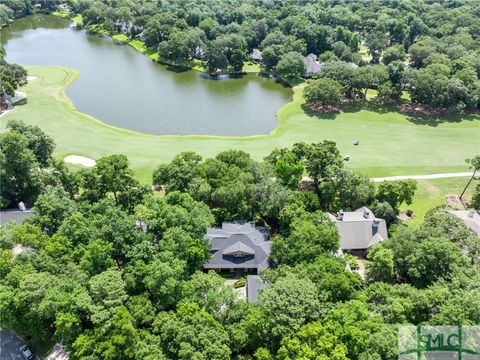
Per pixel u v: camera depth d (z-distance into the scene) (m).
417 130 120.75
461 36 169.75
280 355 44.84
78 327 48.44
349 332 45.62
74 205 66.75
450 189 92.31
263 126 122.25
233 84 153.88
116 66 166.75
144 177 91.31
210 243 66.00
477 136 118.44
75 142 106.12
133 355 45.78
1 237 56.41
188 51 171.38
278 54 164.12
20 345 53.88
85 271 53.66
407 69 139.25
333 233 63.97
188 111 129.75
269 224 77.25
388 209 76.38
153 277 52.41
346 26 194.38
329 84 127.94
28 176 77.62
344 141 112.50
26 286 48.78
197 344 45.03
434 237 63.88
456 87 127.94
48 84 143.62
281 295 49.81
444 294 52.25
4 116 118.62
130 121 121.44
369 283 62.41
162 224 62.16
